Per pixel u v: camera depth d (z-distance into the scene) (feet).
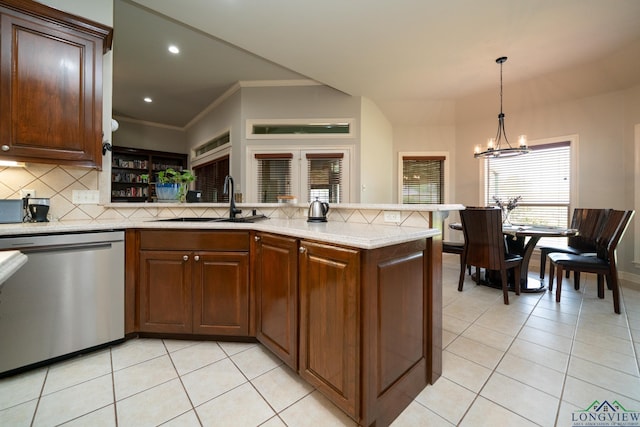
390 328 4.11
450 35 9.34
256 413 4.25
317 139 14.99
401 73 12.22
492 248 9.29
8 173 6.28
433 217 5.16
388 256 4.06
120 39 10.94
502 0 7.68
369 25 8.86
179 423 4.03
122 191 20.38
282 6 8.03
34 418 4.09
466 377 5.18
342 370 4.00
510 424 4.05
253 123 15.07
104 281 5.94
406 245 4.43
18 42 5.58
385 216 5.91
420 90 14.15
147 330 6.39
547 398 4.59
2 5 5.42
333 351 4.14
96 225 5.77
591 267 8.57
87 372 5.23
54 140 5.94
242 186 15.06
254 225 5.93
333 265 4.12
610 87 11.65
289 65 11.53
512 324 7.47
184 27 10.18
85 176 7.06
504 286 9.04
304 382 5.00
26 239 5.02
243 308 6.18
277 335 5.38
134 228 6.33
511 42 9.74
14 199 6.03
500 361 5.70
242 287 6.17
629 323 7.50
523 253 11.12
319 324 4.38
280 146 15.05
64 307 5.49
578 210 11.50
